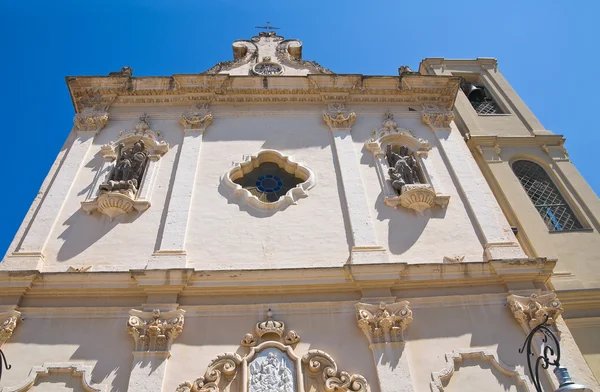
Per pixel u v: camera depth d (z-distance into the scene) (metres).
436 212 11.66
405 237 11.03
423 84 15.13
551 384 8.59
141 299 9.62
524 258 10.24
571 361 8.93
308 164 12.84
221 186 12.11
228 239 10.85
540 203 14.15
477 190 12.20
